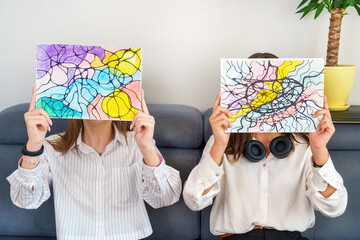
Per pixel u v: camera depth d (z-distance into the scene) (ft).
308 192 4.45
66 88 3.85
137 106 3.89
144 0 5.82
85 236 4.42
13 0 5.95
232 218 4.49
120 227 4.48
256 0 5.75
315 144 4.06
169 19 5.86
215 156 4.24
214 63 5.95
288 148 4.31
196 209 4.43
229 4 5.77
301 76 3.95
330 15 5.72
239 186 4.54
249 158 4.36
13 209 5.23
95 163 4.45
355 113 5.27
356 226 5.04
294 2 5.72
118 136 4.48
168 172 4.36
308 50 5.85
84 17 5.93
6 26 6.03
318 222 5.07
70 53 3.84
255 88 4.00
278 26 5.80
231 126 4.03
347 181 5.05
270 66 3.97
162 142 5.28
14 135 5.36
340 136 5.13
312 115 3.97
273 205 4.51
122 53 3.86
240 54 5.90
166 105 5.68
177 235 5.14
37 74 3.84
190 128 5.27
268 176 4.52
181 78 6.03
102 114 3.88
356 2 5.15
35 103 3.94
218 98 4.12
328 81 5.24
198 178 4.30
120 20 5.90
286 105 3.99
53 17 5.96
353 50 5.84
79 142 4.43
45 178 4.42
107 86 3.87
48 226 5.23
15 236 5.34
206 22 5.84
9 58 6.13
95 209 4.43
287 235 4.46
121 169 4.48
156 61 5.99
